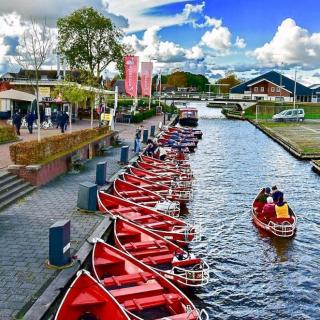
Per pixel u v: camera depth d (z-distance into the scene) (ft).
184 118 244.01
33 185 72.54
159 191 80.79
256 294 49.03
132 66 174.19
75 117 181.88
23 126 146.30
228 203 85.10
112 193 77.97
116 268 45.57
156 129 183.52
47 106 164.76
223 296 48.39
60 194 70.33
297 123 252.62
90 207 61.05
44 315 34.09
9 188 66.80
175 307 38.78
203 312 40.06
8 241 49.01
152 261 48.98
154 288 40.60
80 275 37.55
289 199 89.81
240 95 394.52
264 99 379.55
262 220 69.21
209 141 183.83
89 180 81.76
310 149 146.61
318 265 56.90
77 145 99.76
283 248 62.18
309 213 79.82
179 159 121.80
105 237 53.78
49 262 42.80
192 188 93.04
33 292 37.50
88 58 224.33
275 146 170.09
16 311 34.40
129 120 202.08
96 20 219.20
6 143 105.60
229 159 138.21
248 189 97.45
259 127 235.20
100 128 123.65
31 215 58.85
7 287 38.27
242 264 56.70
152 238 54.75
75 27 220.23
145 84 209.05
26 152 72.90
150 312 38.50
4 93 146.92
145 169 100.12
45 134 128.26
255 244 63.41
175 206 71.15
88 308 35.60
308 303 47.47
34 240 49.55
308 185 102.94
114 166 98.07
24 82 179.63
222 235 66.85
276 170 120.78
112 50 224.94
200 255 59.16
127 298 39.24
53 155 83.56
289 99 402.11
